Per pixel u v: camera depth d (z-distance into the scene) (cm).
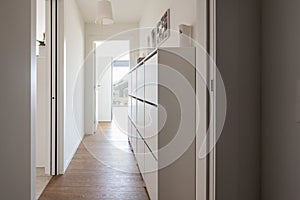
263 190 167
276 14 154
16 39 175
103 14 460
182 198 235
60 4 384
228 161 167
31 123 179
